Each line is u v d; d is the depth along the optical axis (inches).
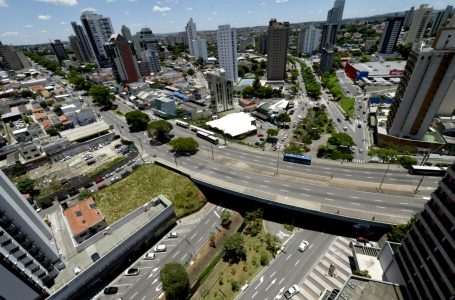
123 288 2994.6
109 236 3208.7
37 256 2532.0
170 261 3302.2
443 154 4985.2
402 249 2342.5
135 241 3265.3
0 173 2549.2
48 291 2566.4
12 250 2242.9
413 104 4894.2
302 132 6599.4
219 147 5511.8
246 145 5541.3
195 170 4626.0
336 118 7411.4
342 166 4392.2
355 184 3878.0
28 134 6225.4
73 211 3459.6
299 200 3580.2
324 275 2933.1
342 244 3302.2
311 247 3312.0
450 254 1720.0
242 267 3129.9
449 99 6013.8
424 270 1973.4
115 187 4468.5
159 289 2965.1
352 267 2984.7
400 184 3821.4
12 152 5615.2
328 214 3284.9
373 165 4365.2
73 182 4446.4
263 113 7588.6
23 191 4252.0
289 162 4670.3
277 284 2901.1
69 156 5634.8
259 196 3718.0
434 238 1894.7
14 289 2222.0
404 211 3280.0
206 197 4389.8
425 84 4630.9
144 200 4210.1
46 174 4938.5
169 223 3737.7
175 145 5191.9
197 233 3715.6
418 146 5123.0
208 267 3147.1
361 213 3267.7
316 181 4013.3
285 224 3671.3
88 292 2972.4
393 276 2456.9
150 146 5846.5
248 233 3612.2
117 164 5064.0
